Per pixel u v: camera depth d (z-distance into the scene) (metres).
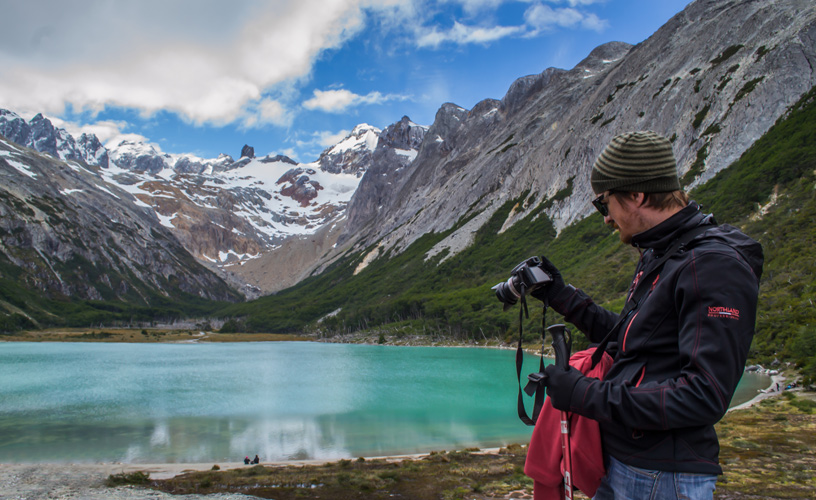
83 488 21.50
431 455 26.61
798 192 99.12
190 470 25.45
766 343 60.53
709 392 1.69
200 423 40.19
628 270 110.19
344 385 62.50
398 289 197.25
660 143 2.08
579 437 2.14
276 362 95.00
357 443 32.88
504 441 32.88
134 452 30.97
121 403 49.62
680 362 1.87
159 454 30.47
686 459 1.85
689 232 2.06
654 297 2.03
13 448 32.19
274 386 61.72
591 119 187.50
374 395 54.44
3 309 187.25
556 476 2.33
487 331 124.25
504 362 87.94
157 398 52.78
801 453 18.91
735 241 1.93
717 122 136.50
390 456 28.72
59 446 32.72
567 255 142.12
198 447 32.22
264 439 34.41
